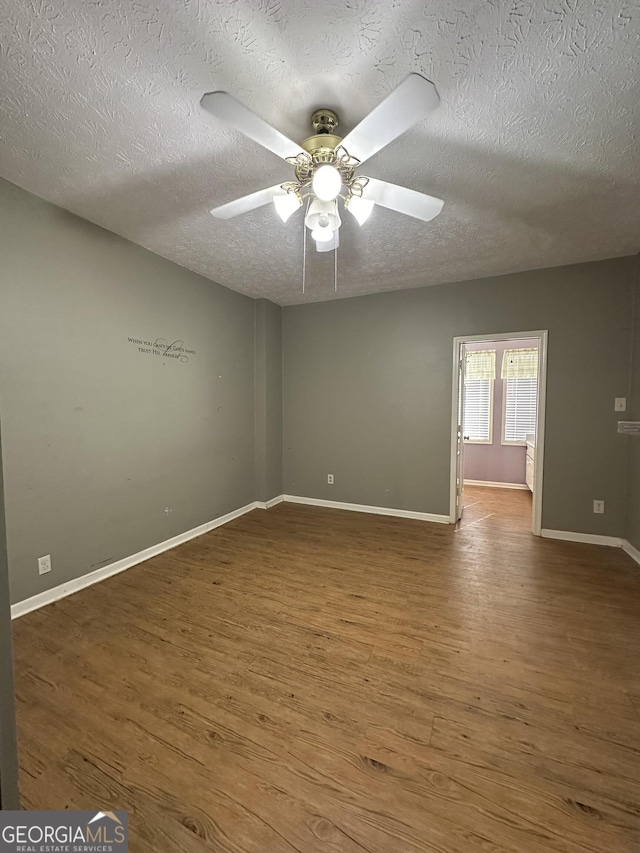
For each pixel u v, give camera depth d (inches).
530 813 45.0
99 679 67.3
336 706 61.2
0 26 46.2
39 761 51.7
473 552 124.3
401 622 84.7
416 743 54.4
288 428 188.1
